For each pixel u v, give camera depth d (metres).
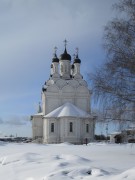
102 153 29.77
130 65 25.20
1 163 19.12
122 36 25.77
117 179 11.08
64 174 12.91
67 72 92.06
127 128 26.06
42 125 88.38
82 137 80.31
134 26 25.81
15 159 19.28
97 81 26.73
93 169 13.30
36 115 89.19
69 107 82.69
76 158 19.08
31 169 15.55
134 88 25.56
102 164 18.44
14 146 52.06
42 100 90.00
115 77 25.89
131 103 25.44
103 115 26.41
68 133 79.50
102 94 26.25
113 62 25.84
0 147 47.03
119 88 25.67
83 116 81.12
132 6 25.94
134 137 26.73
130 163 19.58
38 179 12.91
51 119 81.44
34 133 88.50
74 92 86.38
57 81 86.75
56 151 34.12
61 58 92.25
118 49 25.75
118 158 23.52
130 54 25.47
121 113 25.56
